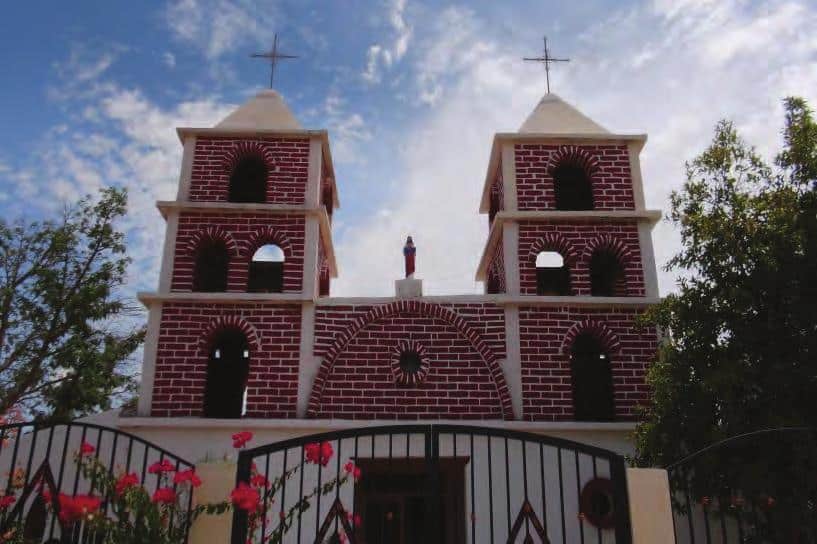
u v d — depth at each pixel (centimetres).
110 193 2439
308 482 1516
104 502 852
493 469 1555
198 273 1870
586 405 1791
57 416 2100
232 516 916
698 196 1437
